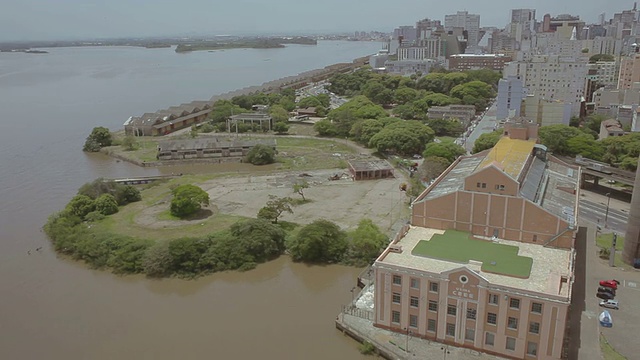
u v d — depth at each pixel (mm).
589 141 193500
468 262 91438
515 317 82812
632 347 86812
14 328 100438
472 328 87000
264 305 108250
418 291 89312
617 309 98375
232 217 151500
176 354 91688
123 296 112438
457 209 103750
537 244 98125
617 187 171875
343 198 168750
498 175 98812
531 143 132375
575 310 98375
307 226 130375
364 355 90375
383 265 91062
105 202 154750
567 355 84562
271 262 127750
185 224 146250
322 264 126312
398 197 168250
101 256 126188
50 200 175875
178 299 111250
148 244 127375
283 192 176250
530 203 96750
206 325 100875
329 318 102750
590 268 115500
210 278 120562
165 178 197250
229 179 194625
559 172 131250
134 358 90812
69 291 114500
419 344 89688
